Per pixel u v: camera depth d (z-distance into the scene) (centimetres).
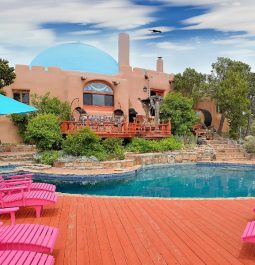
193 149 2528
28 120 2364
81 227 706
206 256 548
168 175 1892
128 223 738
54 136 2033
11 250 458
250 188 1550
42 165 1806
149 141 2366
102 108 2962
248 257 544
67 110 2609
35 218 773
